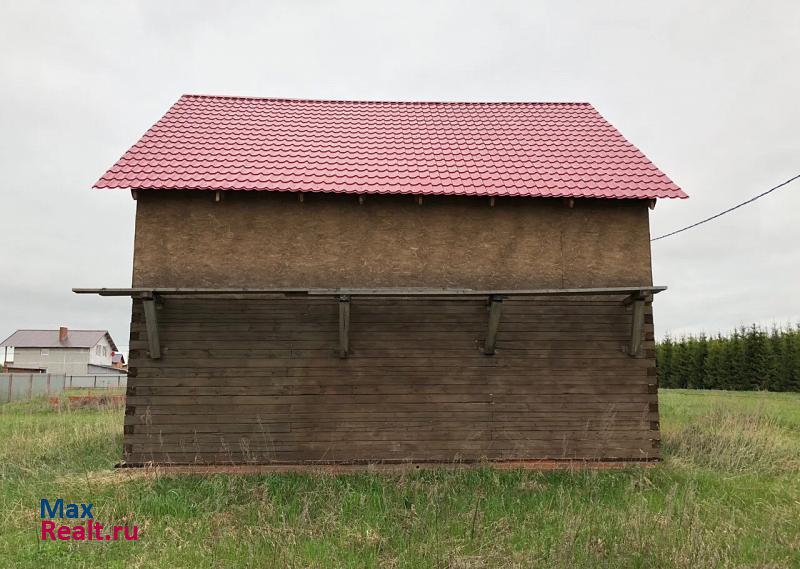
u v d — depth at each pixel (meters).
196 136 11.73
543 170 11.25
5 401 31.08
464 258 10.74
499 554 6.57
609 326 10.68
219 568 6.38
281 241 10.59
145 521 7.62
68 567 6.45
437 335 10.49
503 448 10.25
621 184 10.85
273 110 13.23
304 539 7.04
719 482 9.26
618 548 6.55
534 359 10.51
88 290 9.31
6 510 7.97
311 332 10.38
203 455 9.95
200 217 10.54
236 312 10.34
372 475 9.40
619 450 10.31
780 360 32.88
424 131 12.77
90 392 29.28
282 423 10.12
